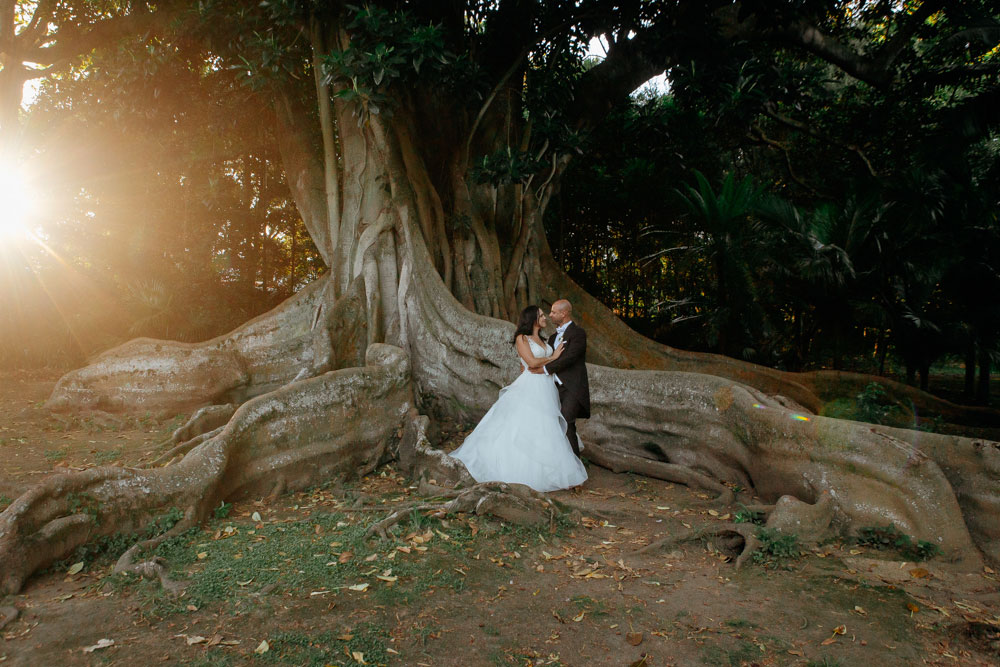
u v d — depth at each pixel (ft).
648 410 21.15
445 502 16.79
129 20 33.96
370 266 28.09
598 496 18.21
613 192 52.39
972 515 14.82
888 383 32.04
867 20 40.65
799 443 16.90
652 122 37.01
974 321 37.22
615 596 11.97
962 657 10.07
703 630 10.70
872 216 36.63
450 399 25.81
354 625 10.46
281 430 18.70
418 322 27.32
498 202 32.45
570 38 33.19
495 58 32.45
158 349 29.22
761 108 30.04
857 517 15.21
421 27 24.12
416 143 31.27
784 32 38.01
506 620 10.92
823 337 39.37
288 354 29.84
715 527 14.99
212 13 28.17
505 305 30.91
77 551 13.21
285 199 49.32
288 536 14.46
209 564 12.79
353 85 24.81
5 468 20.11
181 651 9.60
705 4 28.19
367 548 13.65
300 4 26.94
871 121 49.01
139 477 14.85
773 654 10.00
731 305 39.55
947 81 38.37
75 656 9.50
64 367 42.16
